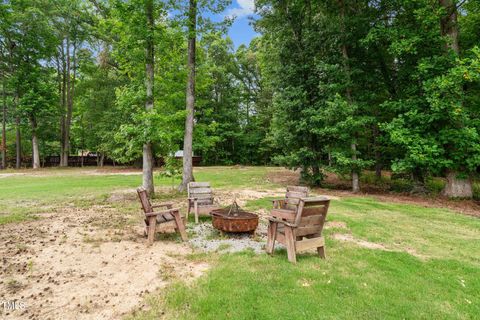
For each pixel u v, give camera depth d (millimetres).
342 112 9445
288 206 6145
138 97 8375
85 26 22797
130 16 8070
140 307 2637
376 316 2480
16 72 21953
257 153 29875
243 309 2566
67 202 8078
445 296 2840
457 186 8844
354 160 9781
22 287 3037
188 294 2848
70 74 27781
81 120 27391
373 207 7441
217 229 5016
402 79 10219
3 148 22672
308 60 11430
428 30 8867
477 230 5305
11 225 5562
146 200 4707
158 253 4078
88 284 3113
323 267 3541
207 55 25953
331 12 11172
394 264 3635
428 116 8297
